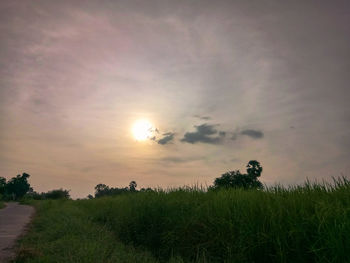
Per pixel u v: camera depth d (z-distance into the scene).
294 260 4.59
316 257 4.39
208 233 6.20
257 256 5.16
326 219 4.34
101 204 16.66
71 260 5.76
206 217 6.63
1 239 9.05
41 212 18.80
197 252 5.98
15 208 25.31
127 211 10.02
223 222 5.88
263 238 5.02
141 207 9.06
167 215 7.84
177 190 9.95
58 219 12.58
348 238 3.86
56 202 28.64
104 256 6.13
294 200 5.21
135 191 14.42
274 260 4.89
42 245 7.41
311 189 5.71
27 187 98.31
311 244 4.43
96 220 13.56
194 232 6.60
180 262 5.77
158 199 9.09
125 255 6.47
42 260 5.93
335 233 4.04
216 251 5.77
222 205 6.60
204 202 7.39
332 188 5.41
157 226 7.89
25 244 8.02
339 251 3.85
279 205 5.22
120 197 14.76
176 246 6.81
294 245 4.63
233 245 5.35
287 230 4.88
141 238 8.09
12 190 94.81
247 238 5.21
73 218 12.59
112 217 11.96
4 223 13.13
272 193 6.39
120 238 8.98
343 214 4.15
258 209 5.75
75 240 7.58
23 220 14.62
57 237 8.80
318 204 4.81
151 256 6.88
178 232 6.89
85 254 6.00
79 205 23.03
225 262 5.23
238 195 6.99
